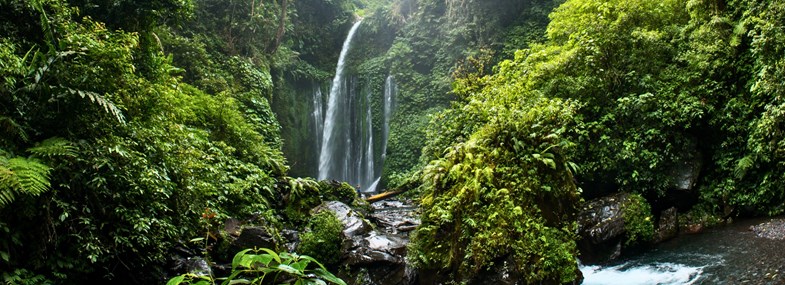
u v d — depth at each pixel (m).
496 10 17.98
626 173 8.52
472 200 6.07
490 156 6.61
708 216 8.17
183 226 6.09
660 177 8.30
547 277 5.57
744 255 6.07
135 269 5.20
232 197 7.77
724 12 8.64
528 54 12.12
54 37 5.75
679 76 8.64
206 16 15.62
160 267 5.46
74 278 4.65
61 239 4.53
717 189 8.28
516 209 5.84
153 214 5.46
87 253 4.70
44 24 5.44
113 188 5.04
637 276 6.13
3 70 4.50
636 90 8.98
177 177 6.27
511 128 6.88
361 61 21.72
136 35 6.82
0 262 4.12
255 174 8.91
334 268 6.55
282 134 18.14
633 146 8.35
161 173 5.80
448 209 6.04
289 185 9.36
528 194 6.25
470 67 17.67
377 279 6.15
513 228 5.79
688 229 8.02
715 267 5.87
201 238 5.86
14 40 5.56
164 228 5.57
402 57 20.16
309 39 21.70
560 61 9.58
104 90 5.36
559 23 11.05
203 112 9.70
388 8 22.30
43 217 4.39
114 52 5.44
